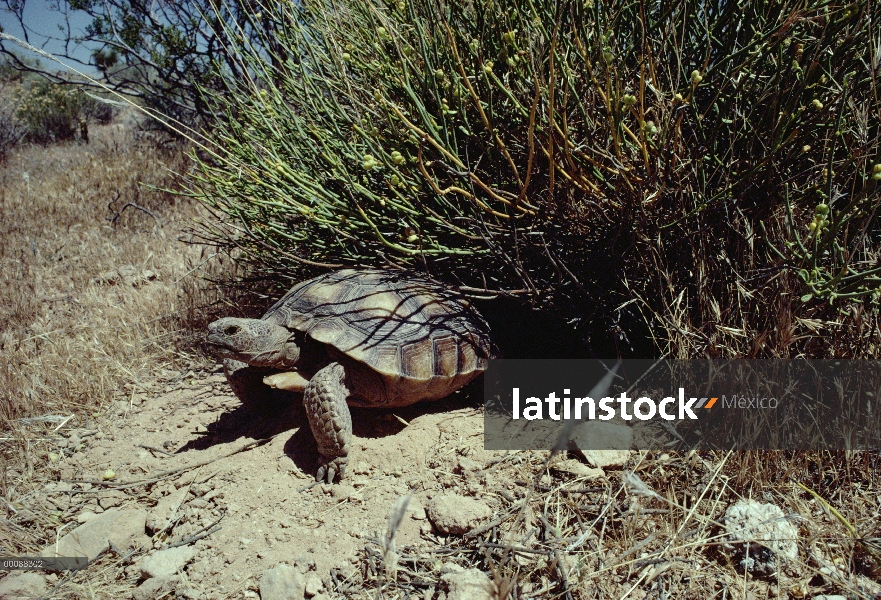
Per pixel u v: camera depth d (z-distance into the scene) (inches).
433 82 102.0
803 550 80.4
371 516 94.7
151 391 142.9
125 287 195.6
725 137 105.2
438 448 104.7
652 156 98.7
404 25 114.7
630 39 102.3
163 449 119.7
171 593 89.0
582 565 81.8
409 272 119.0
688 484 90.9
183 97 303.0
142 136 368.8
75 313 180.2
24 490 112.9
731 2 100.2
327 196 116.6
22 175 329.7
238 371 116.8
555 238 110.4
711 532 84.4
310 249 138.4
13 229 248.5
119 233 238.4
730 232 103.0
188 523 99.3
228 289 169.3
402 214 118.5
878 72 93.7
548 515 89.9
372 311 107.8
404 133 111.9
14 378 143.2
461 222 115.0
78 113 487.8
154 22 290.8
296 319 109.3
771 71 102.6
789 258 93.8
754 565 79.0
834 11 94.2
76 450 124.1
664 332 110.8
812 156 100.9
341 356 105.0
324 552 89.8
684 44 105.2
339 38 131.1
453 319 111.9
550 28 104.5
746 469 89.1
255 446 113.9
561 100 102.7
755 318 99.0
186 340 160.4
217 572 90.0
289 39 138.1
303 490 100.7
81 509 107.3
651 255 106.6
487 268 121.2
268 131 144.7
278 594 83.4
